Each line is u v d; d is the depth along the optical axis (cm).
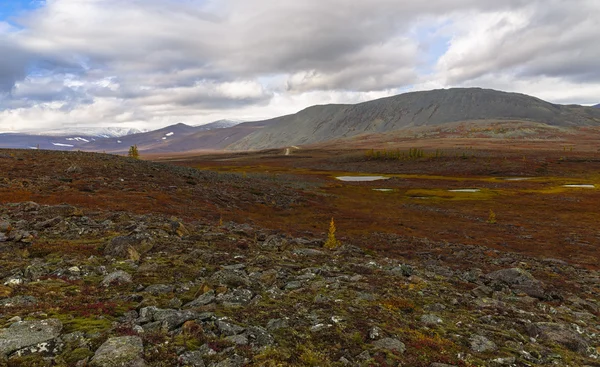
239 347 793
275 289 1384
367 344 944
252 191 7381
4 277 1173
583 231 5238
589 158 18975
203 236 2331
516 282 2177
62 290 1065
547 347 1140
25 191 3656
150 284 1242
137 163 7356
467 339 1096
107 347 684
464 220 6125
